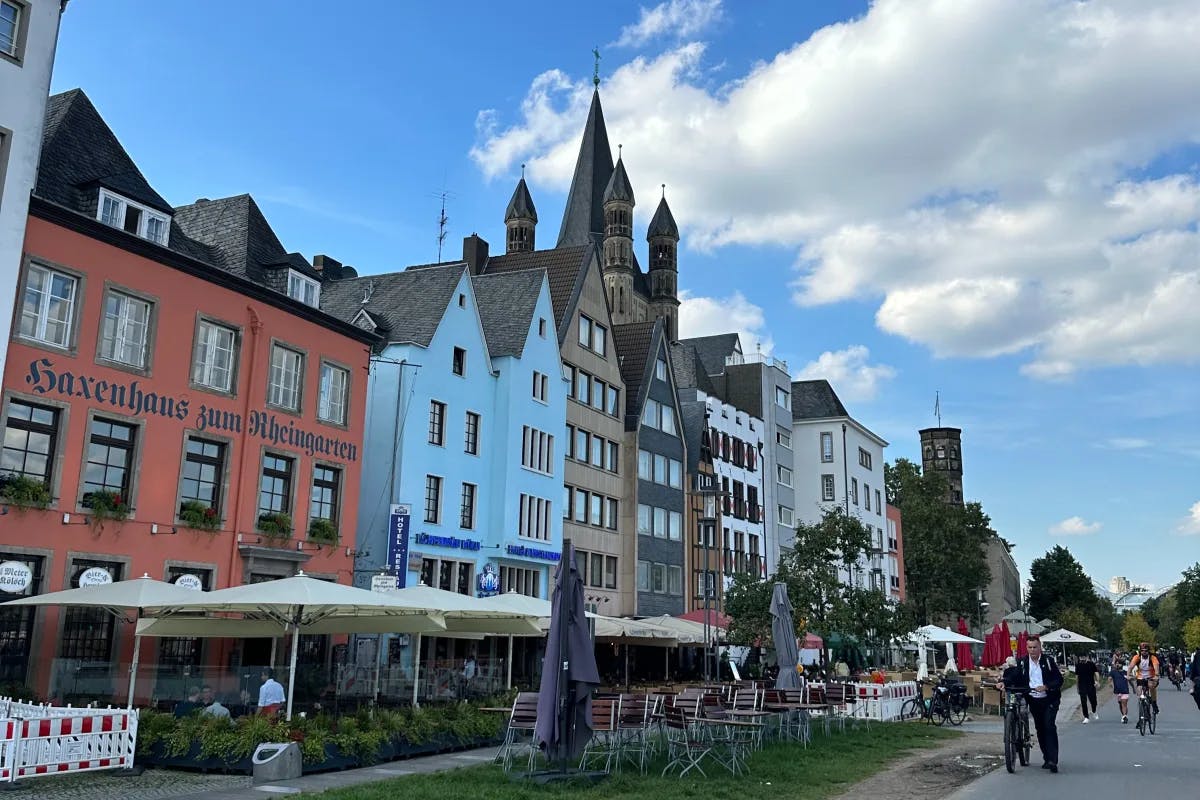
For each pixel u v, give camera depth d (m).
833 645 34.84
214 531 25.44
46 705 18.27
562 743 15.22
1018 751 16.77
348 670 21.64
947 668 39.09
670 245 140.75
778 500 69.69
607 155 134.88
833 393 78.56
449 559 35.69
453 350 36.94
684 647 51.03
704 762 17.61
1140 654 27.44
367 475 34.00
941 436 149.50
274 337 27.97
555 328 43.91
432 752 19.83
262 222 31.62
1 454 20.75
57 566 21.53
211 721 17.00
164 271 24.75
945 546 85.38
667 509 53.03
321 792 13.62
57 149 24.72
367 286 39.09
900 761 18.61
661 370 54.38
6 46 21.70
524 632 26.72
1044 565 138.38
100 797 13.88
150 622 20.03
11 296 20.89
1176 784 14.64
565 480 44.34
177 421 24.70
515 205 134.38
